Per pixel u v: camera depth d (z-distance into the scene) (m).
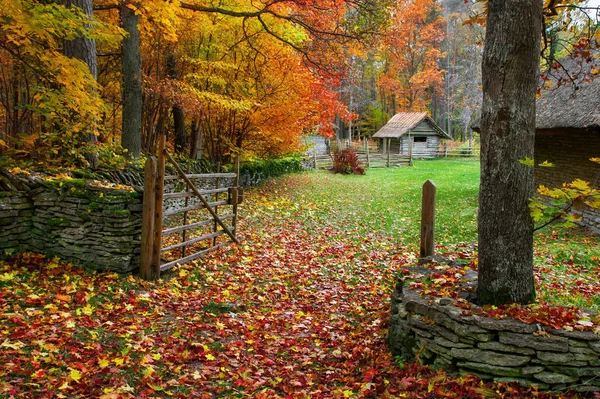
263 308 6.25
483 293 4.26
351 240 10.69
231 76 14.66
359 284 7.51
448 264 5.52
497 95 4.05
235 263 8.02
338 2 13.35
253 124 16.09
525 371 3.67
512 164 4.05
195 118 15.38
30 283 5.92
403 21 39.03
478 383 3.71
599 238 10.34
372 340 5.10
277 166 22.31
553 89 12.46
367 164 32.78
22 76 9.77
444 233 11.59
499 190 4.11
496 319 3.80
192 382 4.12
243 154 16.58
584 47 6.11
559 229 11.34
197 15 12.98
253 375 4.38
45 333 4.58
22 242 6.89
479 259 4.32
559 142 13.07
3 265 6.35
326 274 7.96
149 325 5.23
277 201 15.41
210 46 14.20
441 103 57.59
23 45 8.00
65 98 7.64
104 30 7.75
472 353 3.82
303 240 10.38
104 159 9.43
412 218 13.62
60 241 6.79
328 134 19.61
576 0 5.88
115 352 4.42
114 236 6.54
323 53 13.99
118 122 14.36
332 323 5.82
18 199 6.77
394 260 8.98
